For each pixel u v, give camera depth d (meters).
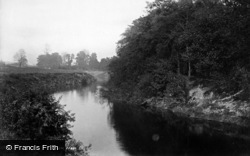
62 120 14.15
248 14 22.22
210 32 25.38
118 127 20.55
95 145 15.69
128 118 24.23
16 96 13.80
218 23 24.62
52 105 13.92
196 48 25.88
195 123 21.75
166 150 14.61
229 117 21.33
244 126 19.59
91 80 91.81
